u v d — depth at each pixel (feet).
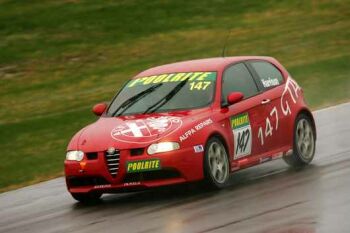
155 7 323.37
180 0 333.21
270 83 122.93
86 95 229.45
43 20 306.76
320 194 94.58
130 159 104.01
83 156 106.73
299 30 297.53
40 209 109.40
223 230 79.51
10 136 183.83
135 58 271.08
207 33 297.33
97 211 101.71
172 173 103.55
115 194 115.96
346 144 138.31
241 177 118.01
